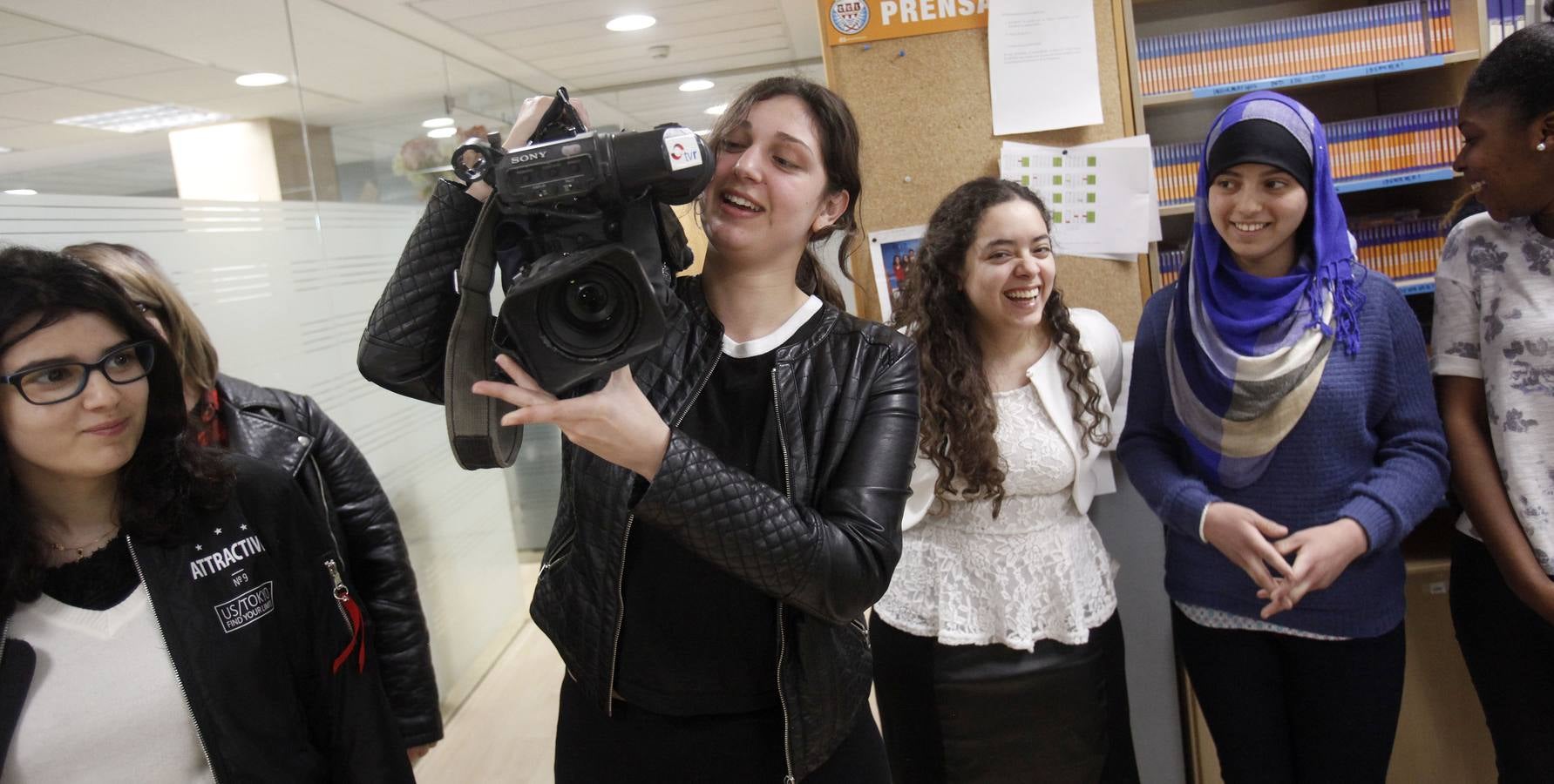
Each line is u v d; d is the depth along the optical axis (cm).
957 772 158
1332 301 142
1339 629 144
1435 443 143
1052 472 153
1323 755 149
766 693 98
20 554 91
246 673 101
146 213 210
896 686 162
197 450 103
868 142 209
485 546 368
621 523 92
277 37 268
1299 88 259
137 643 96
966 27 205
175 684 97
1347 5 246
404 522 304
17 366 88
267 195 265
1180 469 160
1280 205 140
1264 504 148
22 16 212
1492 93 132
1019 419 155
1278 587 135
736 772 98
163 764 97
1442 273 152
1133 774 167
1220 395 148
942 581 157
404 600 176
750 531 80
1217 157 145
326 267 281
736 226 95
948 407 152
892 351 100
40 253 94
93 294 93
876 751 109
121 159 229
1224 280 152
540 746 287
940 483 154
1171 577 161
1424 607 198
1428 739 200
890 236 210
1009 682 154
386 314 87
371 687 117
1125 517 206
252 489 108
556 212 80
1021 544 155
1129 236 206
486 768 276
